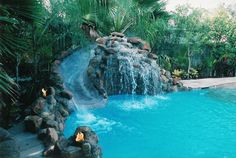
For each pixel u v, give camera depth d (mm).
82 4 14930
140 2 15094
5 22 4977
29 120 7027
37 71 10570
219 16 16891
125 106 10797
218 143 7766
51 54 12023
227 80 15484
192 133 8422
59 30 11641
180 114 10070
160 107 10875
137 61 12469
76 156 5508
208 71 16984
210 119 9648
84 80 11508
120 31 15617
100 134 8195
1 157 4789
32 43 9641
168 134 8336
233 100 11867
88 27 15773
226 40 16812
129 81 12188
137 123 9125
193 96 12484
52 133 6332
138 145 7574
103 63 11914
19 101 8961
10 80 4410
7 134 5449
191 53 16312
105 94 11141
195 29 16266
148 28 15273
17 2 5074
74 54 13531
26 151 5922
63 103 9109
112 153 7086
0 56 5844
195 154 7105
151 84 12469
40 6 5754
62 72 11781
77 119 9102
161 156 6980
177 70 15859
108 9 15641
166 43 16359
